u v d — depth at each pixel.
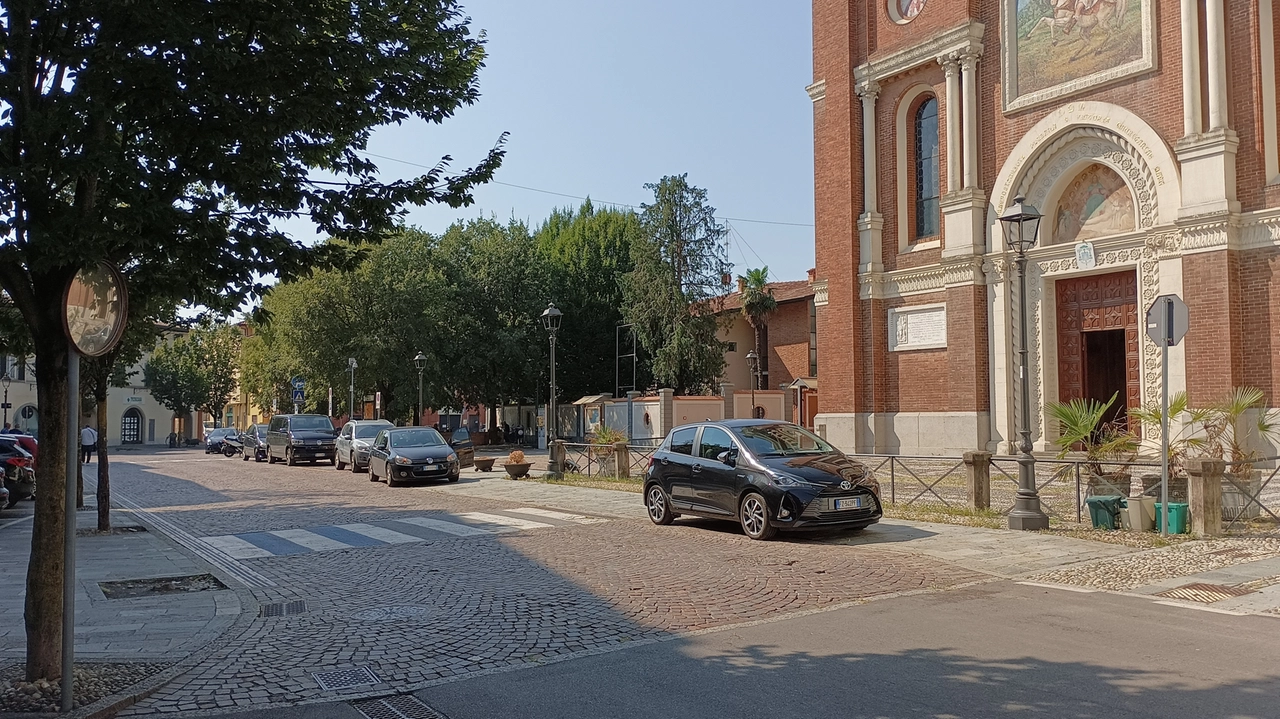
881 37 28.14
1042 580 9.20
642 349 54.88
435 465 23.69
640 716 5.28
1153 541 11.31
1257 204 19.41
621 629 7.48
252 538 13.75
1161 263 20.80
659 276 48.47
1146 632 6.91
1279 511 12.52
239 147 6.25
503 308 52.88
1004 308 24.59
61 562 6.01
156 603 9.00
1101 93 22.38
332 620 8.12
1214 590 8.40
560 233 62.53
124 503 20.09
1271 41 19.52
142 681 6.14
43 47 5.79
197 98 5.84
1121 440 13.24
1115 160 22.20
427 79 7.04
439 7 7.19
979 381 25.06
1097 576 9.27
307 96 6.08
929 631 7.08
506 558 11.28
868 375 28.19
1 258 5.39
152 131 6.01
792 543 11.95
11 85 5.36
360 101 6.70
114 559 11.77
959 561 10.31
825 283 29.50
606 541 12.55
